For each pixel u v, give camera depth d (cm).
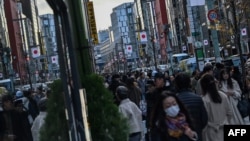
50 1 596
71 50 761
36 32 500
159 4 13388
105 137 882
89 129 819
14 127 393
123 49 13488
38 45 503
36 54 491
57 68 597
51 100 532
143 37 8362
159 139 632
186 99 808
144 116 1572
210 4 5141
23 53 443
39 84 509
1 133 369
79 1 998
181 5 10850
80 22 986
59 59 614
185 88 827
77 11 988
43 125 479
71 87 725
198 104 812
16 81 427
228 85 1291
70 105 641
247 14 4294
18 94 426
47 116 501
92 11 3694
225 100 920
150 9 13912
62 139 557
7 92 402
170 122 621
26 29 454
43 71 522
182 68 5962
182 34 10981
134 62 14188
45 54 536
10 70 418
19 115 409
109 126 887
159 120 627
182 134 620
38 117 466
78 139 718
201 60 3756
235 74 1814
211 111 910
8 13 399
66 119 606
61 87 602
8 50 407
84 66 967
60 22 688
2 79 418
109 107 900
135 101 1603
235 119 1088
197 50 3766
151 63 11875
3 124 374
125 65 13025
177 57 7700
